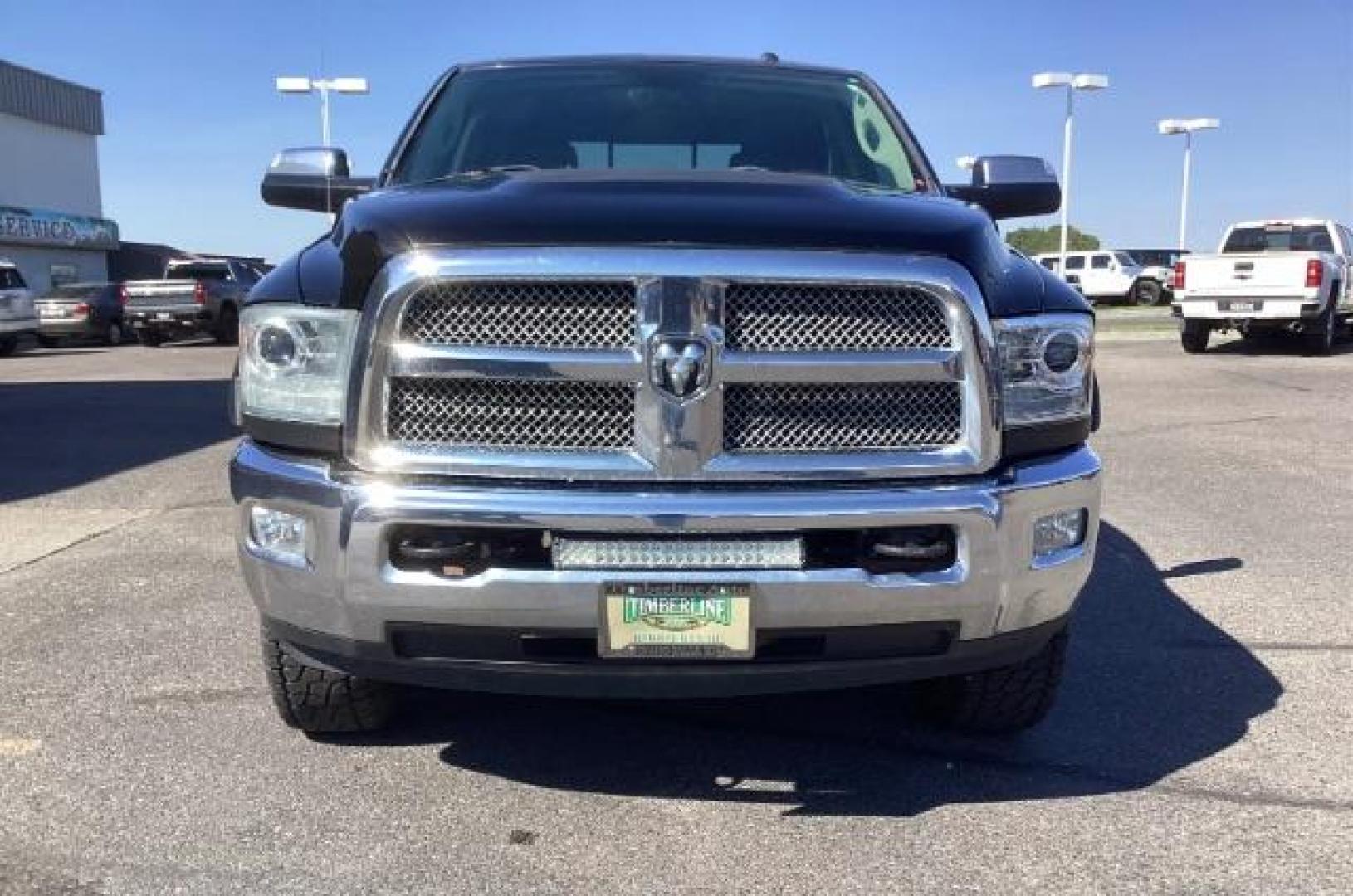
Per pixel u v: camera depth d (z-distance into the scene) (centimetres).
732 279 274
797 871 291
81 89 4650
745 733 376
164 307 2627
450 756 356
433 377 277
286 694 344
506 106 437
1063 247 3309
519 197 301
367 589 280
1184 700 404
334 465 287
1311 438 997
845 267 279
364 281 281
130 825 311
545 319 278
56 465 878
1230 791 335
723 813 322
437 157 418
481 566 279
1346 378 1509
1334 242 1978
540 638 283
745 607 276
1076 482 303
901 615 286
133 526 665
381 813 319
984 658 305
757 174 350
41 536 639
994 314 291
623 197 297
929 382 287
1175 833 310
